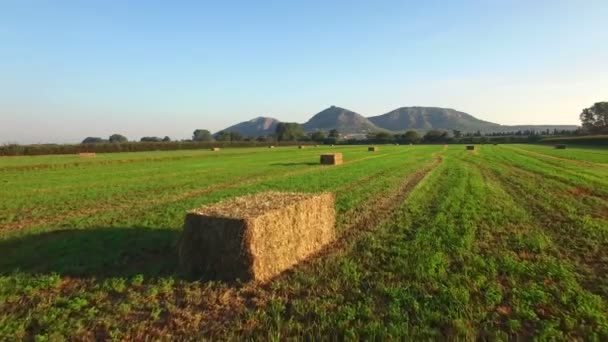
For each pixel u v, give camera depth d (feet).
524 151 202.28
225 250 24.73
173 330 18.45
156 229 37.78
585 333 17.74
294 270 26.61
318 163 131.85
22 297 22.13
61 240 33.53
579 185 65.98
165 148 297.33
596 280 23.80
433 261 26.94
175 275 25.34
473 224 38.09
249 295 22.58
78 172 107.04
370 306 20.42
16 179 88.17
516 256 28.48
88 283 24.31
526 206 47.65
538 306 20.42
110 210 48.70
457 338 17.08
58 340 17.46
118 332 18.07
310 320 19.15
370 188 65.16
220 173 100.53
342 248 31.53
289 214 27.73
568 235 33.99
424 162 129.80
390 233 35.68
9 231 37.42
